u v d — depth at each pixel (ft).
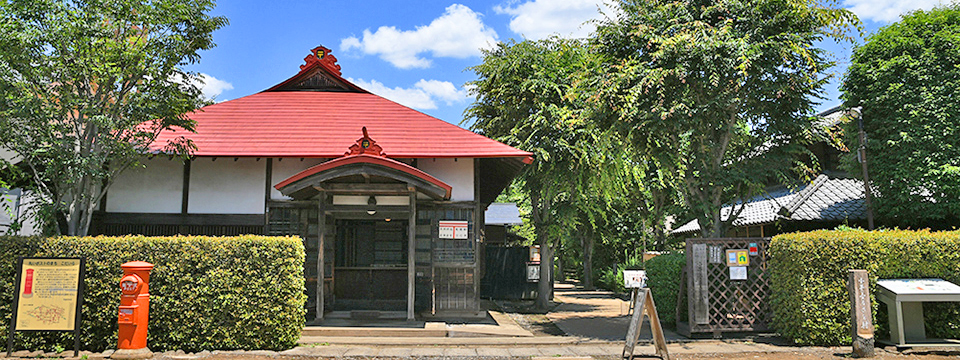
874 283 26.78
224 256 26.61
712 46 31.63
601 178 46.70
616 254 86.79
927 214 40.16
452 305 38.19
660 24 34.68
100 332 26.32
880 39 42.52
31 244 26.13
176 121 30.68
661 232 77.71
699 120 32.63
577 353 27.02
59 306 25.27
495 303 55.31
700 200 36.68
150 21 28.78
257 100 45.27
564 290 78.28
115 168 31.99
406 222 42.11
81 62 26.84
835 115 55.98
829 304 26.94
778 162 34.55
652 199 74.59
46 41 26.89
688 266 30.76
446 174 38.86
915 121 39.14
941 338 27.48
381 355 26.08
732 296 30.66
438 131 41.19
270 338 26.73
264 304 26.55
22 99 25.55
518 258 59.77
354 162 31.96
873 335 25.16
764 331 30.58
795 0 32.22
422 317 37.27
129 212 37.06
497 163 40.86
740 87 32.60
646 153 37.22
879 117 42.24
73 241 26.27
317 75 48.49
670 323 36.32
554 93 47.09
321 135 39.65
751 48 31.45
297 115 42.80
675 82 33.30
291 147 37.52
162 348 26.48
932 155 38.29
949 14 41.11
